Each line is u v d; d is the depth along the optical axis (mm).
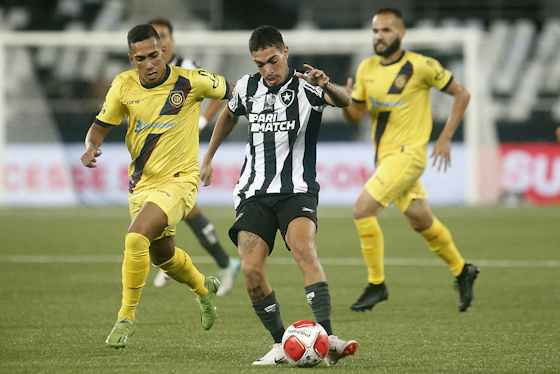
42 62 86000
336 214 64500
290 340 22016
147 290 35969
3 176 71500
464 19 91312
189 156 25844
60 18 95500
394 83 32562
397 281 38031
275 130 23844
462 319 29594
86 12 95500
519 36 91438
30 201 71500
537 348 24875
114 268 41656
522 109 89688
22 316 29984
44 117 75000
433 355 23969
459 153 70125
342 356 22328
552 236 52594
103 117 25484
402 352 24359
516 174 70750
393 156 32344
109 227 57625
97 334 26922
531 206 69062
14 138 73812
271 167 23781
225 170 70375
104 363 22953
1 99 71188
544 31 91375
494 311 31078
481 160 71188
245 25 91875
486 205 69750
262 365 22672
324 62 77438
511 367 22484
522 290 35438
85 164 25125
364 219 31172
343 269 41688
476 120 69875
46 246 49156
